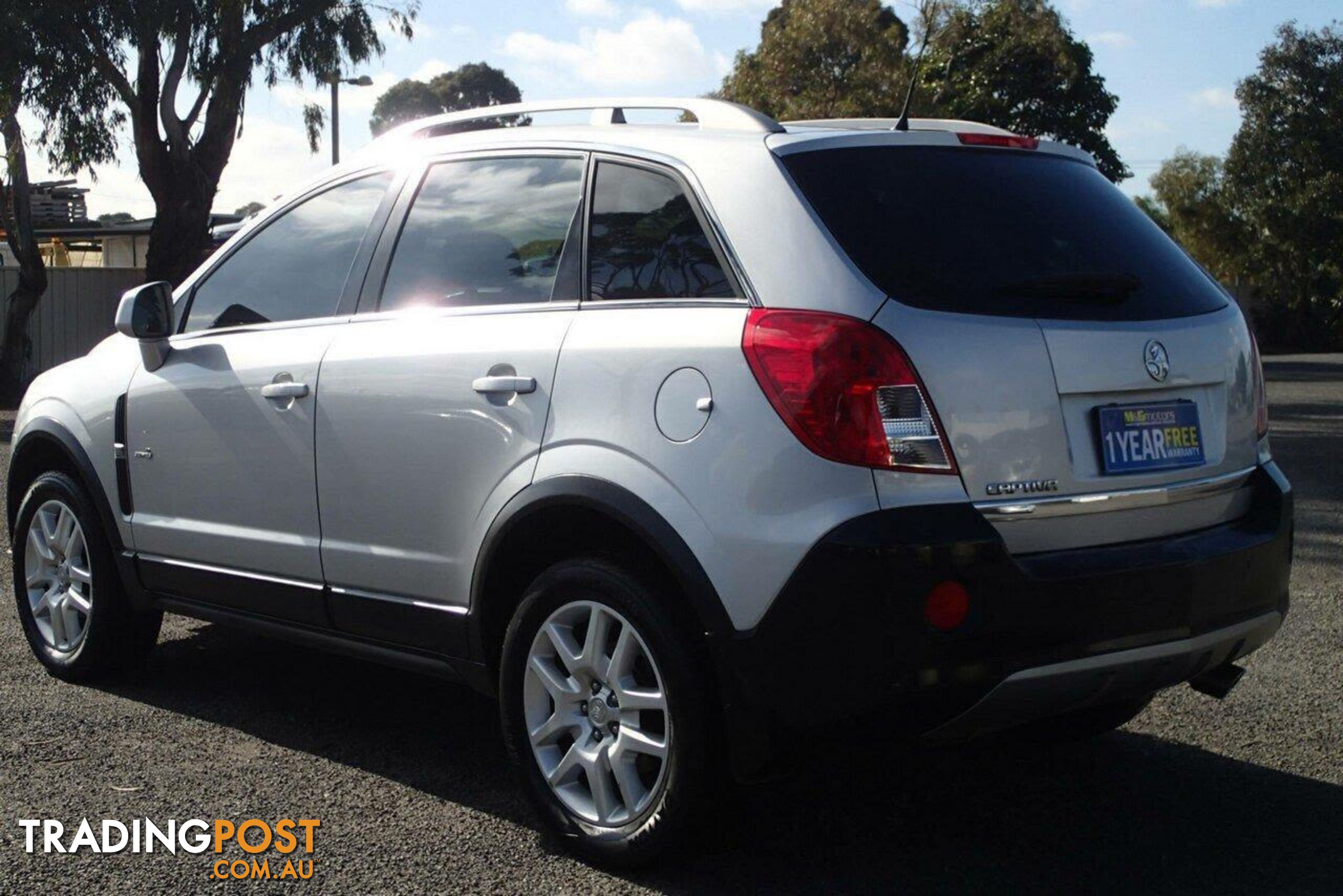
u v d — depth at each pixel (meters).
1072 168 3.83
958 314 3.19
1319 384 25.09
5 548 7.59
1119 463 3.34
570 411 3.51
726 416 3.21
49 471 5.29
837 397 3.07
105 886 3.37
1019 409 3.19
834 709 3.06
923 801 3.99
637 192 3.67
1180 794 4.03
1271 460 3.86
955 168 3.55
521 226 3.91
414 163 4.31
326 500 4.16
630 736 3.41
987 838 3.70
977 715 3.09
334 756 4.34
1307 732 4.56
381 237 4.28
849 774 4.21
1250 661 5.42
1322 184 53.28
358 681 5.19
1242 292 57.00
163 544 4.73
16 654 5.50
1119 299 3.49
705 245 3.44
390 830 3.74
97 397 4.98
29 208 21.52
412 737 4.53
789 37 29.59
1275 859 3.55
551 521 3.59
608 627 3.47
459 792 4.03
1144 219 3.85
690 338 3.33
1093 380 3.30
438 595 3.87
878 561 2.98
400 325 4.07
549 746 3.63
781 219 3.33
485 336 3.80
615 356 3.46
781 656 3.10
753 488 3.15
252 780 4.12
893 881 3.42
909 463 3.06
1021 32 30.62
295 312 4.45
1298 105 54.59
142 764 4.24
